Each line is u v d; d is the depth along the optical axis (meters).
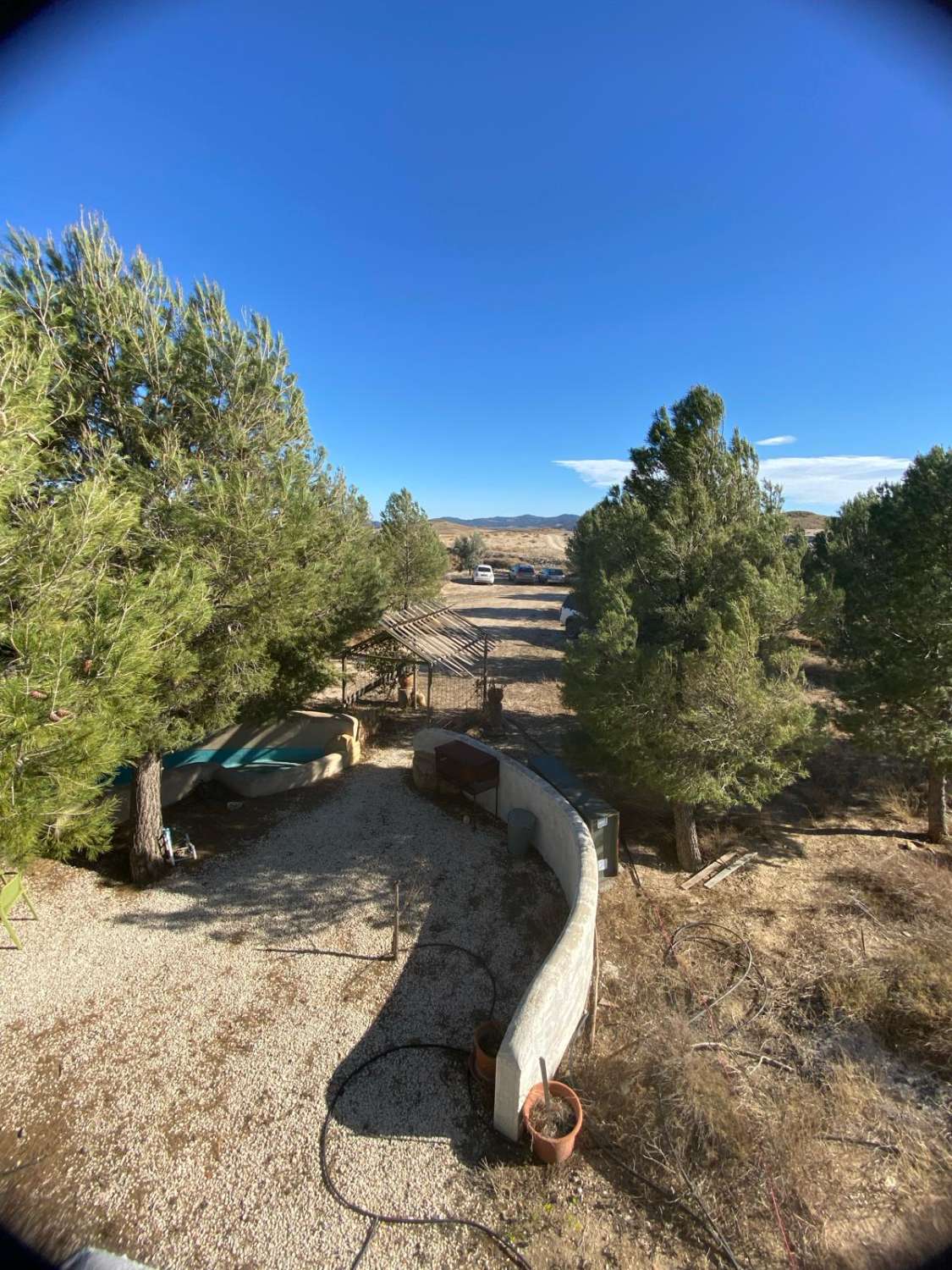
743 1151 5.19
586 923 6.88
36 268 6.99
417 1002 7.14
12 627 4.90
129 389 7.53
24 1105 5.70
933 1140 5.51
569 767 13.73
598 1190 5.09
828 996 7.08
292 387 9.08
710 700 8.94
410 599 24.98
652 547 10.18
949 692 9.59
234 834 10.86
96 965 7.54
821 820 11.98
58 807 5.02
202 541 7.66
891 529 10.23
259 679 9.02
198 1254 4.57
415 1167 5.26
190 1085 5.97
